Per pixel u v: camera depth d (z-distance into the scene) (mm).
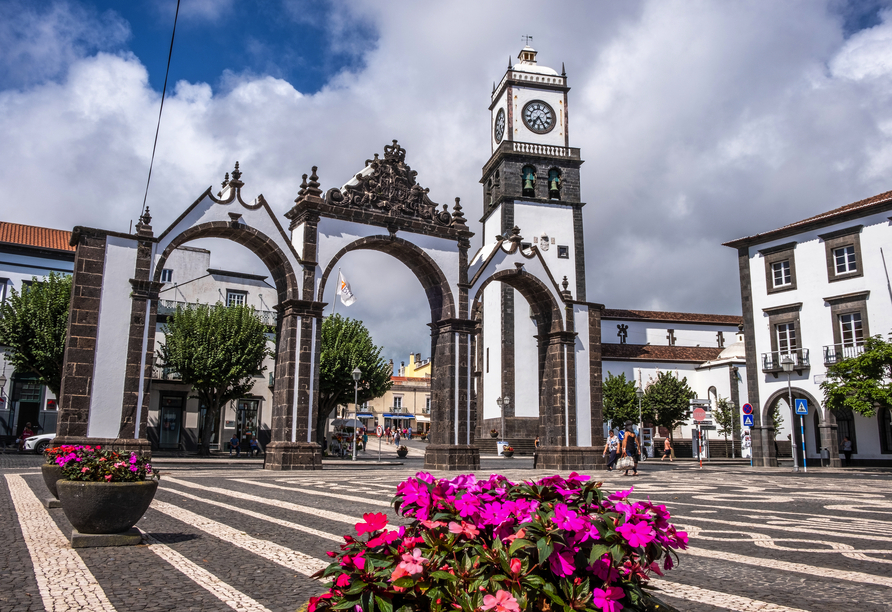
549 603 2875
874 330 31562
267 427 45438
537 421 48219
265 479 19125
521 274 28984
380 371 41688
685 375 54656
